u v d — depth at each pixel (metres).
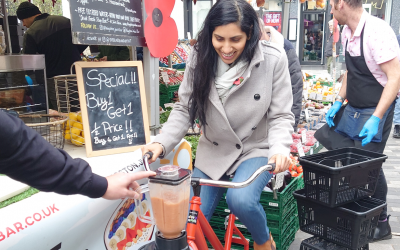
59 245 1.35
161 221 1.22
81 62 1.87
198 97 1.93
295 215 3.16
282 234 2.81
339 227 2.04
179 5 9.52
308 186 2.08
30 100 2.04
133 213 1.87
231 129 2.00
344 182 1.97
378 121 2.60
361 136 2.63
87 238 1.52
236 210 1.92
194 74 1.92
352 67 2.77
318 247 2.17
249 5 1.72
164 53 2.65
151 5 2.43
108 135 1.95
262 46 2.00
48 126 1.95
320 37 15.75
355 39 2.68
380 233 3.13
